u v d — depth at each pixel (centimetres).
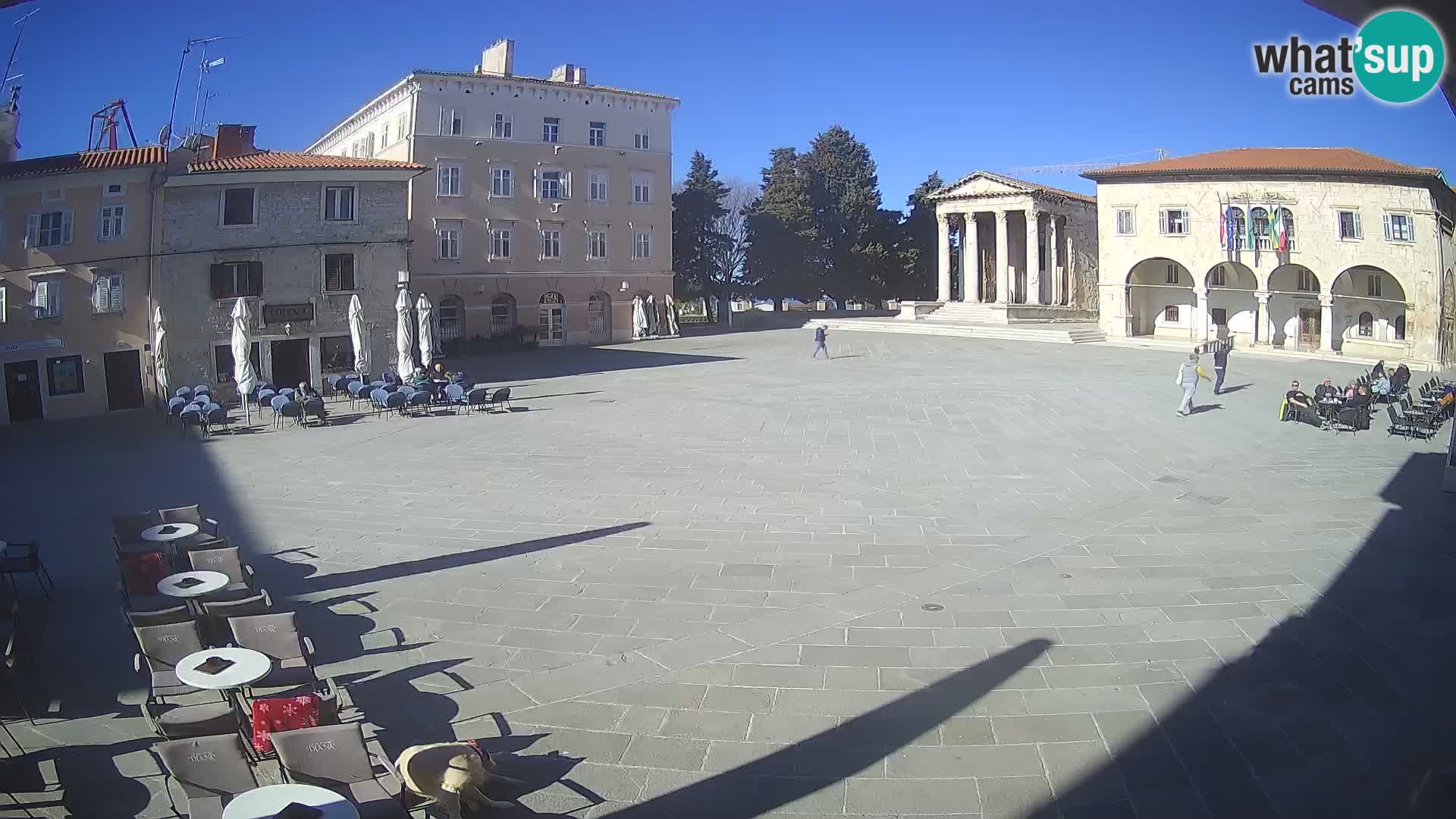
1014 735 720
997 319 6172
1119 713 753
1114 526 1341
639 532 1331
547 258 5519
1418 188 4294
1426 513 1390
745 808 629
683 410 2652
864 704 777
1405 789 634
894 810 623
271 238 3222
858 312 8456
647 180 5903
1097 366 3862
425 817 619
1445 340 4434
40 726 760
